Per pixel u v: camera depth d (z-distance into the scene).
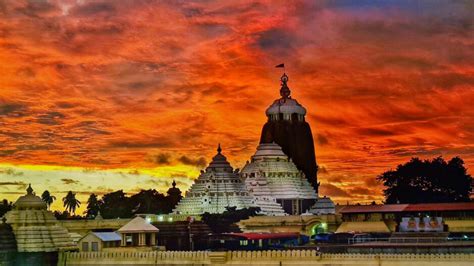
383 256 146.00
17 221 169.25
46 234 169.88
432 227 176.75
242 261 156.25
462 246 148.38
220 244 195.62
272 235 196.88
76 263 171.38
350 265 147.75
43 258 168.12
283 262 152.75
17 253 167.00
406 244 154.12
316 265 150.00
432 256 142.62
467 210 196.12
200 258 160.38
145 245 184.62
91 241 183.50
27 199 171.12
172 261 163.00
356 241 180.88
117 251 176.75
